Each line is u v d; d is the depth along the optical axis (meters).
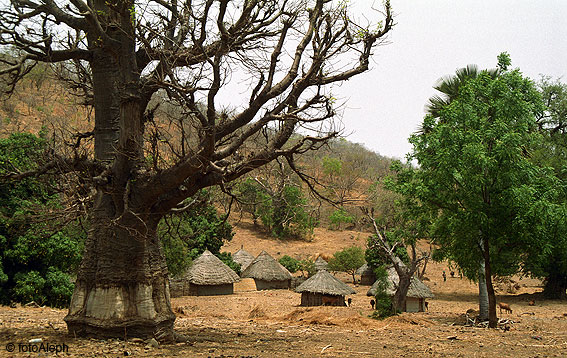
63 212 9.33
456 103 18.16
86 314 8.80
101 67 9.62
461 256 18.70
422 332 15.20
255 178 9.96
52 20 9.76
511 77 17.97
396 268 24.12
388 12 10.37
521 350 11.10
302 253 59.09
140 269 9.05
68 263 17.39
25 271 16.61
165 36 9.42
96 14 9.31
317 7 10.38
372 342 11.44
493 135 16.98
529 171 16.84
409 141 18.95
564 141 34.50
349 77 10.20
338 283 32.81
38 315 13.38
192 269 38.84
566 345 12.34
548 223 17.09
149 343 8.55
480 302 20.53
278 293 41.84
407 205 21.09
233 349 8.91
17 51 10.03
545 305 31.17
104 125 9.59
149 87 9.36
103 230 9.07
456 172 17.27
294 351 9.13
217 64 8.12
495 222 17.47
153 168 8.95
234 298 36.72
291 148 9.33
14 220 14.94
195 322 15.44
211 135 8.19
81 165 9.32
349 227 72.00
